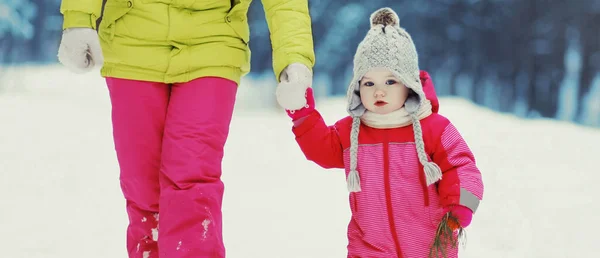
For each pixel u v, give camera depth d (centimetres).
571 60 2862
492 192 829
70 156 1048
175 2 409
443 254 380
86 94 2611
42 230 646
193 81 411
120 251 589
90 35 381
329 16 2944
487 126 1384
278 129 1462
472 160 395
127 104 416
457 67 2955
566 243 633
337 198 823
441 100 1655
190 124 404
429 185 394
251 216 723
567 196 826
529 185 884
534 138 1295
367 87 404
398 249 396
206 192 397
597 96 2842
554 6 2833
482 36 2919
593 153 1173
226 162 1058
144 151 419
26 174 905
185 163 399
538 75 2891
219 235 402
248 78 3023
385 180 397
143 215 428
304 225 690
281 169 1007
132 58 411
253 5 2862
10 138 1177
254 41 2923
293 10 412
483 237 650
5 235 623
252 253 588
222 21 418
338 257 583
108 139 1236
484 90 2947
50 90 2684
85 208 743
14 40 3045
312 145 414
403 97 402
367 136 407
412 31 2948
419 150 391
